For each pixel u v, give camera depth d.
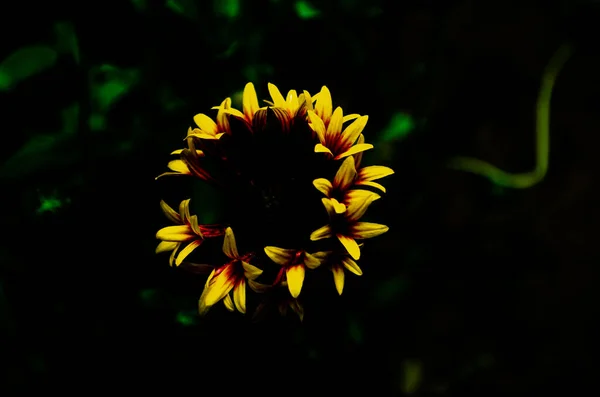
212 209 0.31
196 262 0.29
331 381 0.33
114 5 0.30
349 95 0.34
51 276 0.30
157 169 0.31
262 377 0.31
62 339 0.30
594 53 0.46
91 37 0.30
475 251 0.40
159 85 0.32
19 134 0.31
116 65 0.31
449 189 0.42
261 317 0.27
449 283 0.40
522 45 0.45
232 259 0.27
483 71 0.44
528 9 0.46
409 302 0.38
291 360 0.31
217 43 0.32
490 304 0.42
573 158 0.45
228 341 0.30
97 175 0.31
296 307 0.26
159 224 0.31
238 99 0.32
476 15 0.45
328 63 0.34
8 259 0.30
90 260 0.30
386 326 0.36
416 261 0.36
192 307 0.30
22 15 0.30
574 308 0.43
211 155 0.27
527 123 0.45
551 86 0.42
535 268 0.42
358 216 0.26
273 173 0.27
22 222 0.30
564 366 0.42
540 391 0.42
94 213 0.30
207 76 0.32
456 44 0.44
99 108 0.32
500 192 0.40
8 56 0.31
